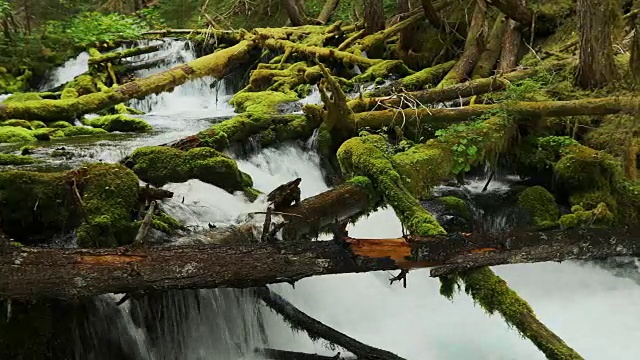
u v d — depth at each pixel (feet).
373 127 24.07
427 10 36.94
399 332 17.48
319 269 12.43
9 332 12.05
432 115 23.70
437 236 13.29
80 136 27.53
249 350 15.69
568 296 19.31
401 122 23.95
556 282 19.99
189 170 19.03
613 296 19.22
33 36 44.52
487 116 23.06
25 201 14.39
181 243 13.79
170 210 16.25
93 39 45.50
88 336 13.14
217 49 46.37
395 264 12.84
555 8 34.91
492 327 17.52
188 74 34.58
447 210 21.44
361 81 35.76
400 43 39.96
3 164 20.52
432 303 18.93
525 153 23.88
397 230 21.97
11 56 43.09
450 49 37.99
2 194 14.21
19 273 10.77
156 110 38.60
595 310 18.44
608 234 14.42
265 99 33.30
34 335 12.24
